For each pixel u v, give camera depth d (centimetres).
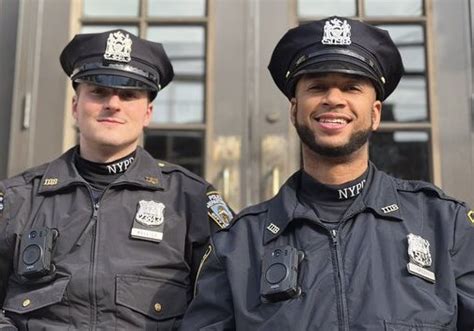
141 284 164
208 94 235
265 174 229
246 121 233
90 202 173
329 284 138
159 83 186
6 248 169
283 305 138
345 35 151
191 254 175
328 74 149
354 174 151
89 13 244
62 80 238
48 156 234
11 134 236
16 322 163
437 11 236
